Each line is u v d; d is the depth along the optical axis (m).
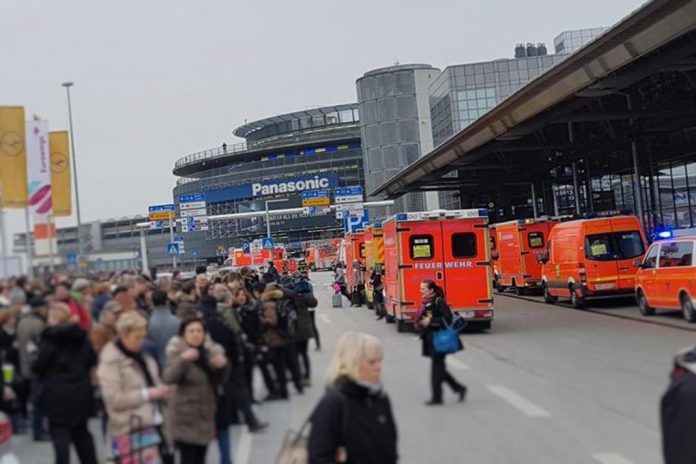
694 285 19.84
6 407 7.60
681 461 4.39
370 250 32.06
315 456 4.35
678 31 20.25
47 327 6.82
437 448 8.77
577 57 24.42
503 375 13.91
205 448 6.76
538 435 9.18
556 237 29.28
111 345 6.50
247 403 9.72
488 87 84.06
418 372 14.69
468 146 40.34
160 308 8.68
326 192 56.25
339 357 4.51
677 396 4.45
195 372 6.65
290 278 29.28
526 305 30.61
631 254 26.66
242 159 110.12
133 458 6.35
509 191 66.81
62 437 6.68
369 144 94.38
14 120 7.15
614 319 22.91
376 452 4.39
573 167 46.12
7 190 7.09
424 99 93.19
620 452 8.23
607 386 12.29
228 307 10.52
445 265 21.84
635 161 37.34
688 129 37.16
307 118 117.69
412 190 64.06
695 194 37.75
